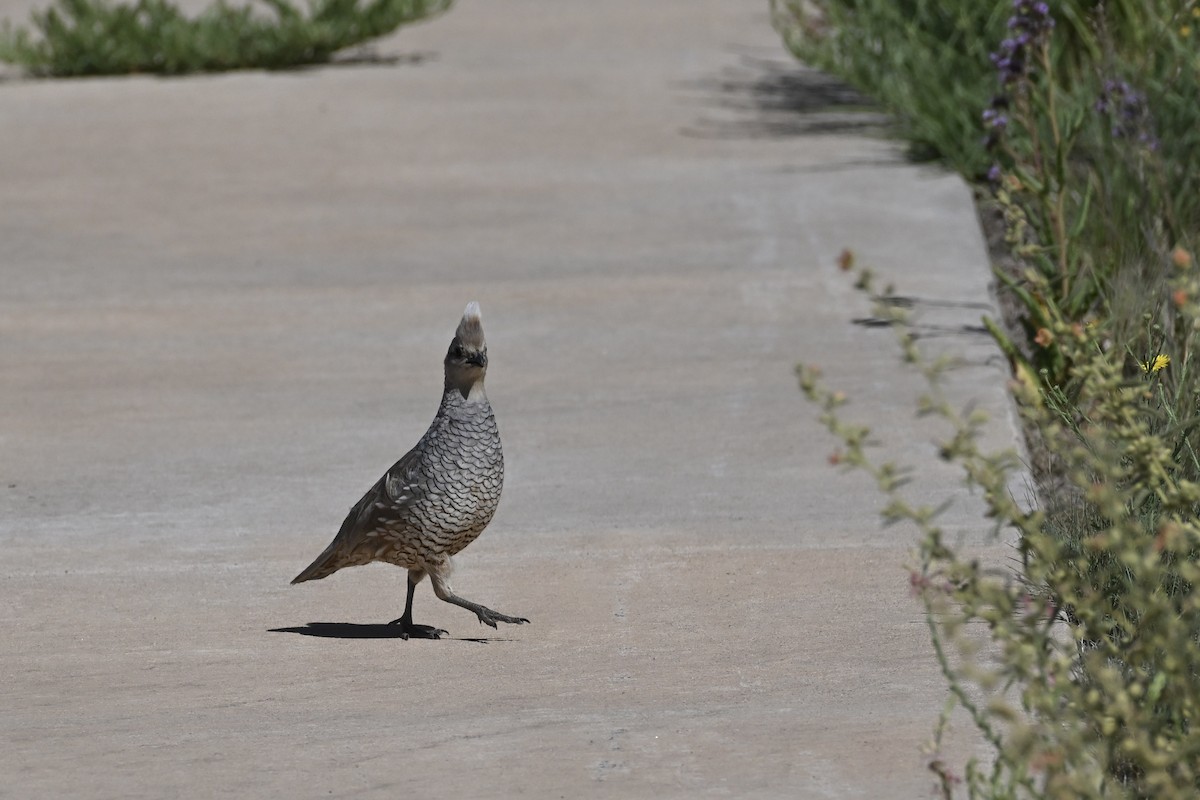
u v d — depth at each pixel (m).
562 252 19.05
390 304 17.22
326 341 16.03
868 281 6.46
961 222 19.58
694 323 16.23
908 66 22.88
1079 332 6.87
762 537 10.95
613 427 13.45
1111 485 6.59
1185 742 5.57
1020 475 11.70
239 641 9.37
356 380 14.86
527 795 7.09
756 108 26.88
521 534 11.18
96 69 32.38
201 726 8.02
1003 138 14.55
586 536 11.09
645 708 8.12
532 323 16.45
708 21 36.72
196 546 11.11
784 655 8.86
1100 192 15.78
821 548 10.68
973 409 13.27
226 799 7.13
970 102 21.61
